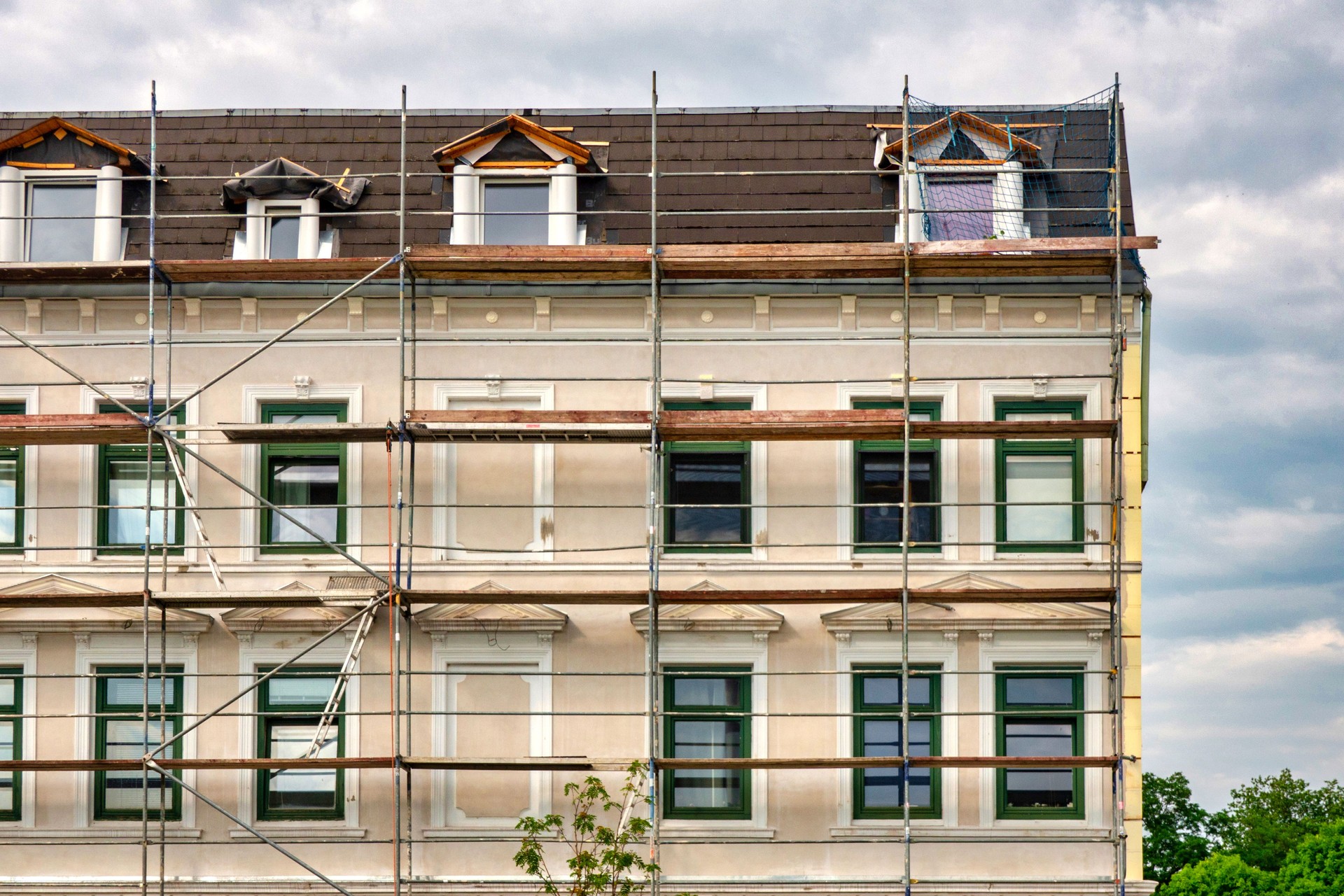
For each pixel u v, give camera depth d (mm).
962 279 22750
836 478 22969
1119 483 21625
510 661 22750
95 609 22734
